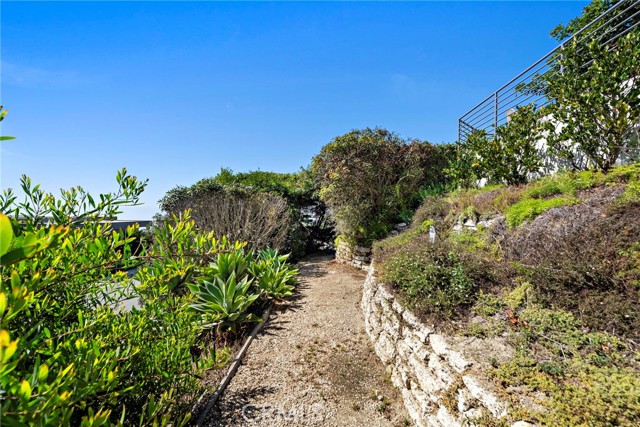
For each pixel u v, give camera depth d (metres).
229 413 2.69
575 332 2.02
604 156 3.96
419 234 5.38
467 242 4.04
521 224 3.52
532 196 4.12
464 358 2.07
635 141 3.56
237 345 3.97
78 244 1.50
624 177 3.31
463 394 1.89
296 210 11.83
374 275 4.68
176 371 2.18
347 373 3.33
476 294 2.82
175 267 1.90
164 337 2.12
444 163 10.07
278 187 12.66
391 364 3.22
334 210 9.62
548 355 1.93
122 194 1.73
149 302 2.01
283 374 3.32
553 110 4.21
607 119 3.56
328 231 13.32
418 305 2.85
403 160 9.48
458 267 3.12
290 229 10.20
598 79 3.52
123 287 1.93
